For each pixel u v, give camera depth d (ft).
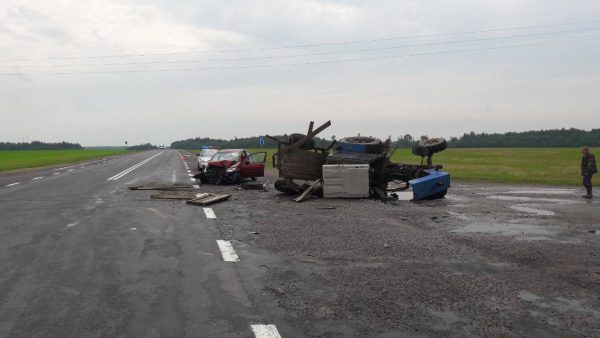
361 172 50.42
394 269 20.88
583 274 20.21
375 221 34.96
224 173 69.77
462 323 14.52
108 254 23.81
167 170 111.65
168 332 13.70
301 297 16.94
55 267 21.17
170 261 22.30
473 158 209.97
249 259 22.70
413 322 14.57
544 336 13.58
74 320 14.66
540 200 51.19
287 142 55.26
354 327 14.14
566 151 322.55
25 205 44.73
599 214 39.63
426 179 50.90
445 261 22.40
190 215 38.01
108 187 65.21
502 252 24.38
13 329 13.93
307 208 42.86
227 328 14.02
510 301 16.62
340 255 23.58
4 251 24.53
